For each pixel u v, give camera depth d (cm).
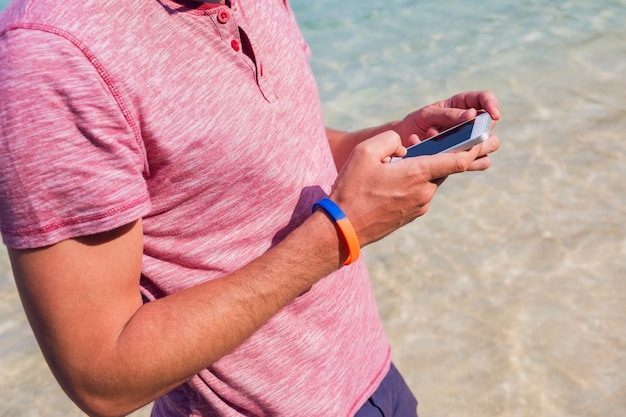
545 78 511
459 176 423
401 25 611
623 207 389
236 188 117
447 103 162
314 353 138
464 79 520
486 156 137
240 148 114
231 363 131
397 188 116
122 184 101
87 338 103
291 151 123
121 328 105
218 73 111
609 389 297
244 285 113
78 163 97
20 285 102
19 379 326
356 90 518
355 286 146
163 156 108
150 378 106
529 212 391
